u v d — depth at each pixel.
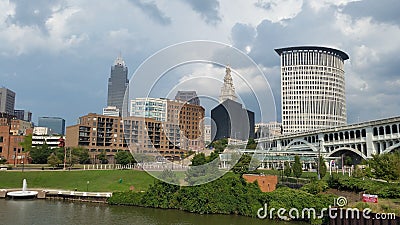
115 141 117.69
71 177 74.81
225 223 42.22
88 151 108.62
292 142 120.50
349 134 103.69
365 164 73.75
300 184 53.09
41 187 71.25
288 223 41.56
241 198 47.09
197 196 49.16
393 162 49.94
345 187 46.25
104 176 73.25
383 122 91.56
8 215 48.59
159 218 45.88
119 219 45.91
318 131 111.38
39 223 44.00
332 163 86.00
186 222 43.41
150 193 54.69
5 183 73.00
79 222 44.41
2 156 120.56
